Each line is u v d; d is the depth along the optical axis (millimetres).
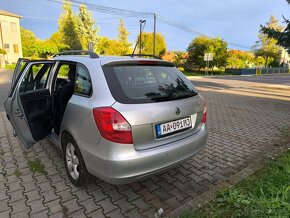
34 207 2561
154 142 2441
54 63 3486
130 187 2990
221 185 2926
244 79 26844
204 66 40531
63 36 36188
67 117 2703
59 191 2865
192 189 2979
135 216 2453
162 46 50188
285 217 2256
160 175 3309
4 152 3969
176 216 2375
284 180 2908
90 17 37719
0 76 19219
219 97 11148
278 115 7156
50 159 3723
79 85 2746
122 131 2199
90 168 2459
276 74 44031
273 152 3992
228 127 5762
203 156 3977
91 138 2355
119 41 46094
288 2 8969
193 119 2891
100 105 2285
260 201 2500
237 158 3914
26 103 2939
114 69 2559
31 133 2979
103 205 2615
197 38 41750
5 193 2811
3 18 42250
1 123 5648
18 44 45188
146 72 2773
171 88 2801
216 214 2391
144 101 2385
